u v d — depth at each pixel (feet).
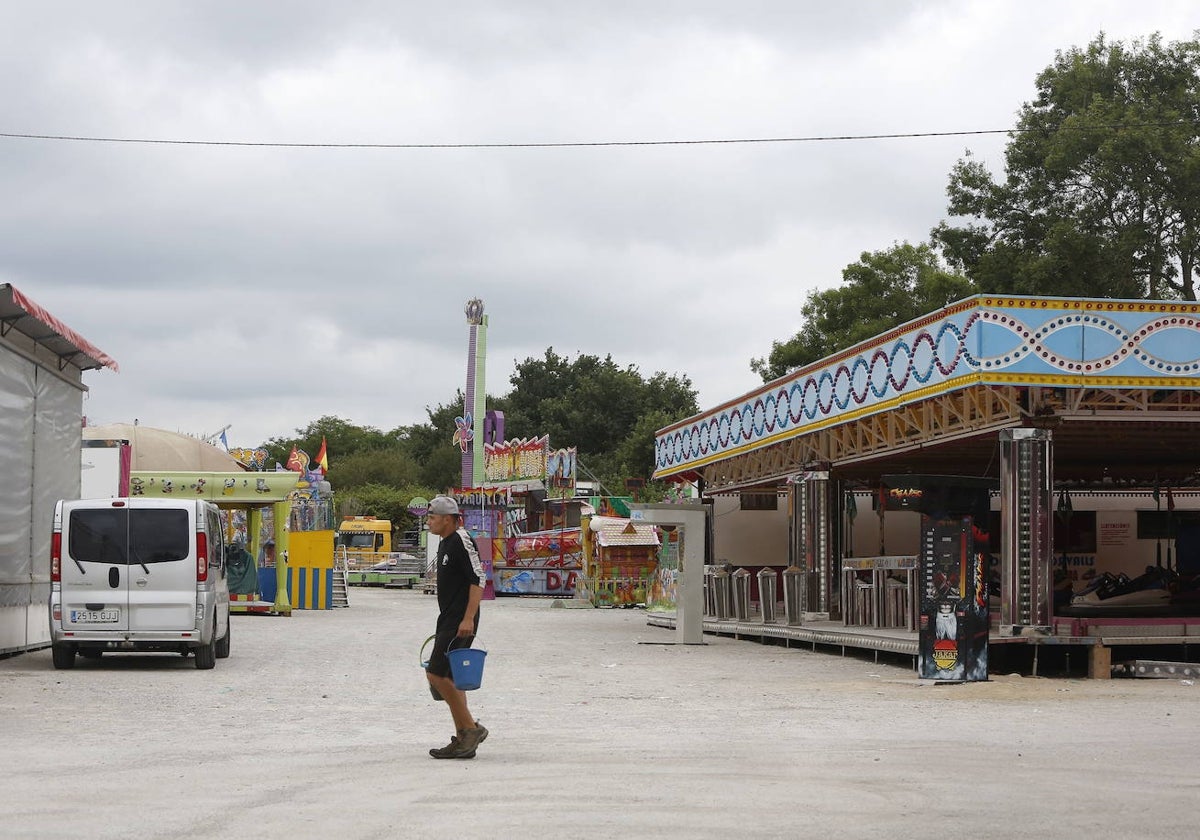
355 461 385.70
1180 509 107.14
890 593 71.36
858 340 168.86
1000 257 154.40
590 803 24.67
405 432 458.09
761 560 110.52
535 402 366.22
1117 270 144.87
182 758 30.78
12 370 61.82
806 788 26.50
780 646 79.41
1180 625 57.52
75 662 60.59
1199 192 143.54
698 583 80.89
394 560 243.40
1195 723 39.29
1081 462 91.25
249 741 34.24
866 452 70.74
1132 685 53.11
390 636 83.46
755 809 24.07
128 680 51.90
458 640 30.94
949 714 41.96
